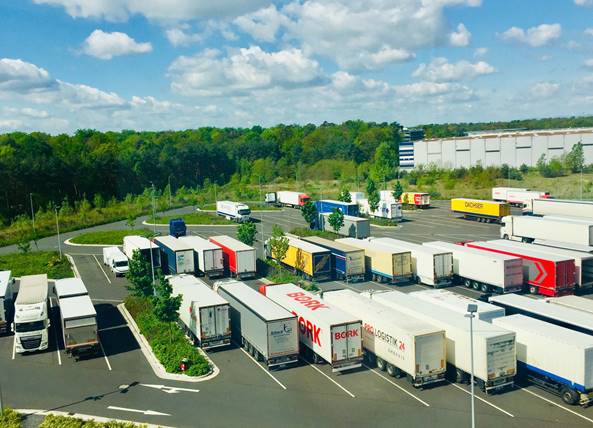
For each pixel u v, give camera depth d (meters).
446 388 31.94
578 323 32.94
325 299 41.81
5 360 38.59
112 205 127.69
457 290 52.41
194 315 39.06
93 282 60.53
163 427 28.06
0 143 155.38
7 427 28.05
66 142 180.38
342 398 30.94
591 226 59.69
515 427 27.14
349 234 76.94
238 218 101.31
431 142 181.50
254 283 57.44
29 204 122.50
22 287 45.28
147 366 36.66
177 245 62.16
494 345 30.34
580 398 29.19
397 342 32.66
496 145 169.25
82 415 29.80
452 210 98.88
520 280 49.31
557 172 149.75
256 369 35.44
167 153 183.62
